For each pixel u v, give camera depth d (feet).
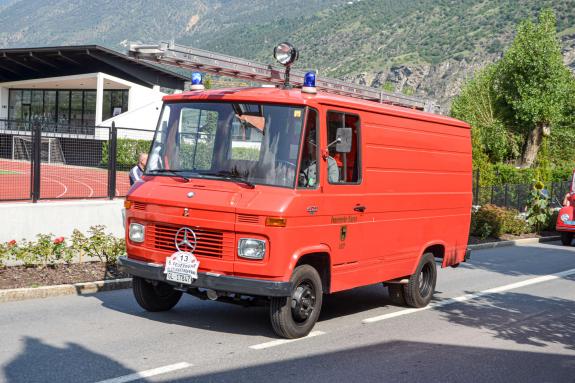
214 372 21.27
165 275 26.08
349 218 28.32
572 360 26.45
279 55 28.40
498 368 24.47
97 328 26.37
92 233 40.96
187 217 25.67
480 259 61.11
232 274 25.11
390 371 22.99
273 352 24.29
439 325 31.35
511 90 183.62
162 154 28.02
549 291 43.91
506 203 103.71
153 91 162.61
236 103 26.81
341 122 28.02
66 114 170.50
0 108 173.27
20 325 26.14
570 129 188.24
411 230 33.09
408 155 32.42
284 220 24.71
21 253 35.58
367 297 37.99
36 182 42.06
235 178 25.98
